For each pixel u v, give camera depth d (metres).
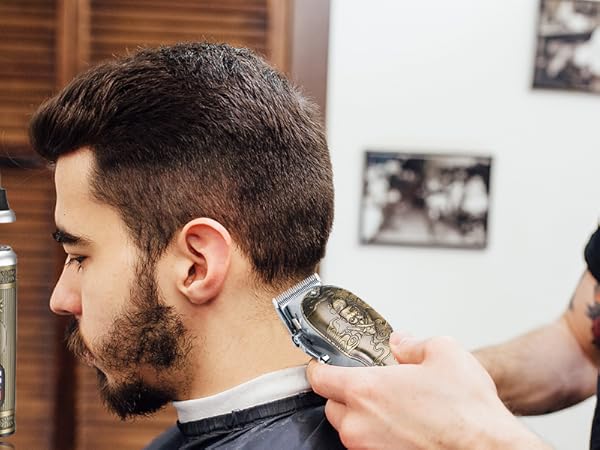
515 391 1.35
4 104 1.68
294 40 1.70
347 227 1.77
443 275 1.78
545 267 1.79
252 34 1.70
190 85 0.74
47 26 1.67
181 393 0.77
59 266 1.71
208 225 0.71
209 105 0.73
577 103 1.75
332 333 0.70
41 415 1.74
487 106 1.75
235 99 0.74
